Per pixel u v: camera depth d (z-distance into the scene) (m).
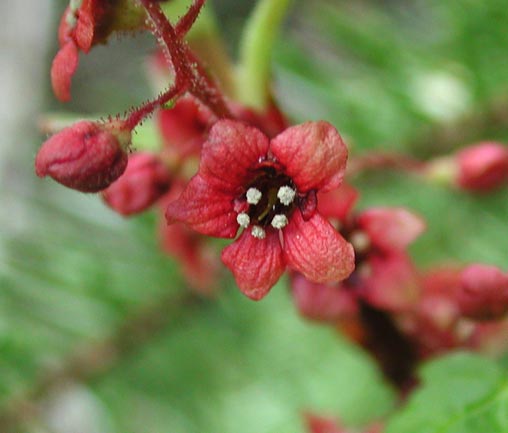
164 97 0.10
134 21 0.10
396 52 0.15
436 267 0.14
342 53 0.16
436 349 0.12
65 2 0.22
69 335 0.15
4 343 0.15
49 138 0.10
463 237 0.15
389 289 0.11
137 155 0.11
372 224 0.11
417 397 0.10
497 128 0.15
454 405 0.10
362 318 0.11
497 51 0.15
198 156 0.11
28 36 0.21
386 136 0.15
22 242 0.15
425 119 0.15
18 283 0.15
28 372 0.15
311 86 0.15
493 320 0.11
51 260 0.15
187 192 0.10
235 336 0.16
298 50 0.15
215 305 0.16
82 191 0.09
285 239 0.10
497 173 0.13
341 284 0.11
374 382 0.17
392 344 0.12
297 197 0.10
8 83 0.20
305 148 0.10
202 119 0.11
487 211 0.15
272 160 0.10
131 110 0.10
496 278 0.11
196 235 0.14
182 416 0.16
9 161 0.18
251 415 0.17
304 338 0.17
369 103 0.15
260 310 0.16
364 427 0.13
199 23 0.11
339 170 0.10
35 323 0.15
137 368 0.15
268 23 0.11
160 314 0.15
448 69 0.15
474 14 0.15
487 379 0.10
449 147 0.15
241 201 0.10
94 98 0.22
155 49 0.13
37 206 0.16
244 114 0.11
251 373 0.16
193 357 0.16
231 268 0.10
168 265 0.15
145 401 0.15
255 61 0.11
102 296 0.15
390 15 0.16
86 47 0.09
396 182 0.16
